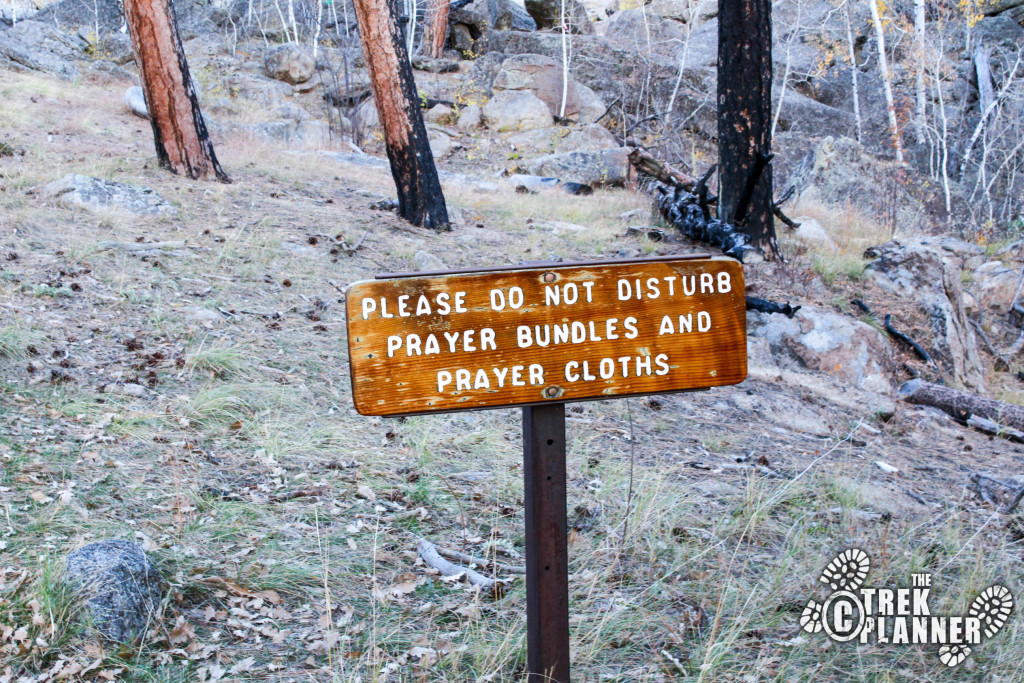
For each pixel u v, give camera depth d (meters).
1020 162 23.44
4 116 13.06
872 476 5.64
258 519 4.05
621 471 4.89
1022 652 3.41
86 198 8.79
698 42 29.36
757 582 3.81
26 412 4.77
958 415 8.32
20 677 2.81
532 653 2.73
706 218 12.21
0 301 6.12
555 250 10.90
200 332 6.38
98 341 5.92
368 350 2.37
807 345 8.91
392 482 4.60
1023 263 15.61
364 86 23.42
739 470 5.28
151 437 4.72
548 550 2.64
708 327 2.61
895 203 16.52
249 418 5.20
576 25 31.50
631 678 3.12
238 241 8.67
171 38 10.90
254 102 21.50
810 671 3.21
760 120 11.34
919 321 11.10
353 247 9.26
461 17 29.05
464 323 2.43
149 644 3.09
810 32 27.77
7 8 34.47
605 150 17.17
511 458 5.00
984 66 25.64
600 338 2.53
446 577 3.71
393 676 3.05
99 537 3.68
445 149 20.00
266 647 3.16
